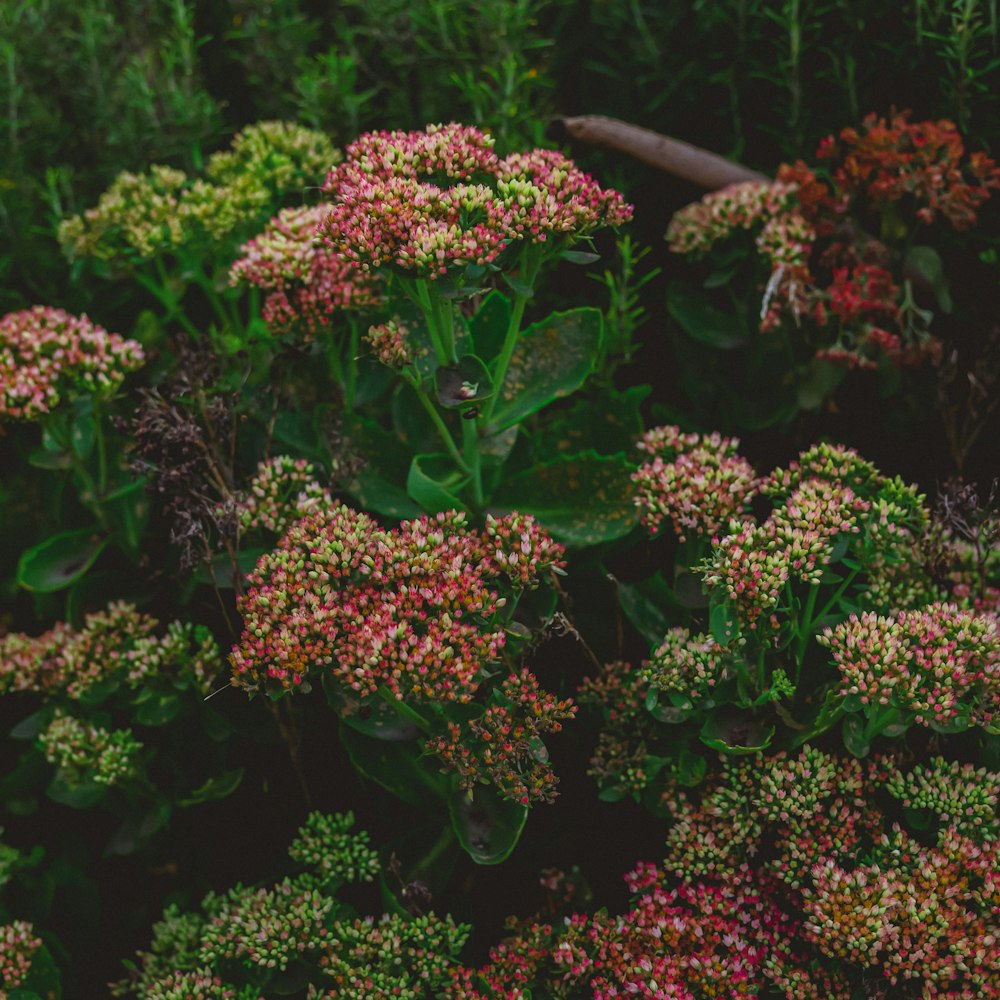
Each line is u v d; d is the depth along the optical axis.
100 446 0.79
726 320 0.86
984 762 0.71
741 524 0.69
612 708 0.75
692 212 0.83
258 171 0.85
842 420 0.87
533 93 0.91
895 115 0.82
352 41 0.93
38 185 0.93
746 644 0.70
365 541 0.69
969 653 0.67
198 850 0.81
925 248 0.83
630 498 0.76
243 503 0.74
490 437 0.77
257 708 0.77
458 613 0.66
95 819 0.85
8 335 0.77
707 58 0.88
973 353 0.85
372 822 0.78
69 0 0.96
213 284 0.85
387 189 0.67
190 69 0.92
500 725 0.68
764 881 0.71
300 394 0.81
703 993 0.68
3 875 0.79
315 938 0.70
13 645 0.81
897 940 0.66
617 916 0.73
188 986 0.71
